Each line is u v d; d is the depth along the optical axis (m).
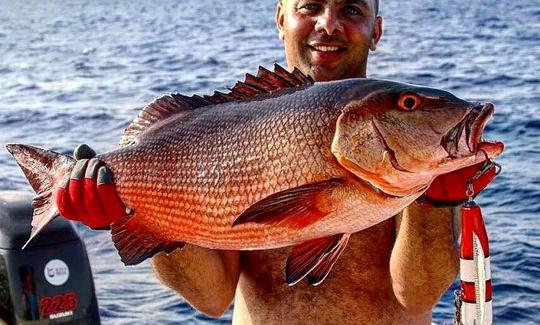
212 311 1.54
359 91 1.10
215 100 1.21
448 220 1.27
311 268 1.11
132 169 1.21
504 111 5.86
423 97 1.08
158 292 2.67
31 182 1.30
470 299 1.16
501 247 3.02
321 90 1.12
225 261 1.51
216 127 1.17
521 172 4.03
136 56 11.25
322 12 1.44
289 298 1.47
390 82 1.11
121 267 2.87
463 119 1.06
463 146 1.06
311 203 1.08
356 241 1.45
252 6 24.64
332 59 1.44
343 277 1.45
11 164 4.52
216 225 1.16
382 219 1.10
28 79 9.30
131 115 6.47
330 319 1.45
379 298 1.45
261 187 1.12
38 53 12.40
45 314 1.50
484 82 7.50
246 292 1.53
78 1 32.09
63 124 6.15
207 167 1.16
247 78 1.19
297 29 1.45
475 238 1.14
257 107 1.16
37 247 1.50
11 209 1.53
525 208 3.47
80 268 1.53
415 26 14.13
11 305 1.50
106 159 1.23
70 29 17.58
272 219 1.08
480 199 3.62
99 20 20.36
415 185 1.08
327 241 1.11
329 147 1.09
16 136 5.77
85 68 10.08
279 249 1.49
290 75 1.17
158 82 8.48
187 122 1.20
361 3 1.44
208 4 26.94
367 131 1.08
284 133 1.11
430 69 8.42
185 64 9.93
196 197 1.17
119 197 1.22
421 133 1.07
